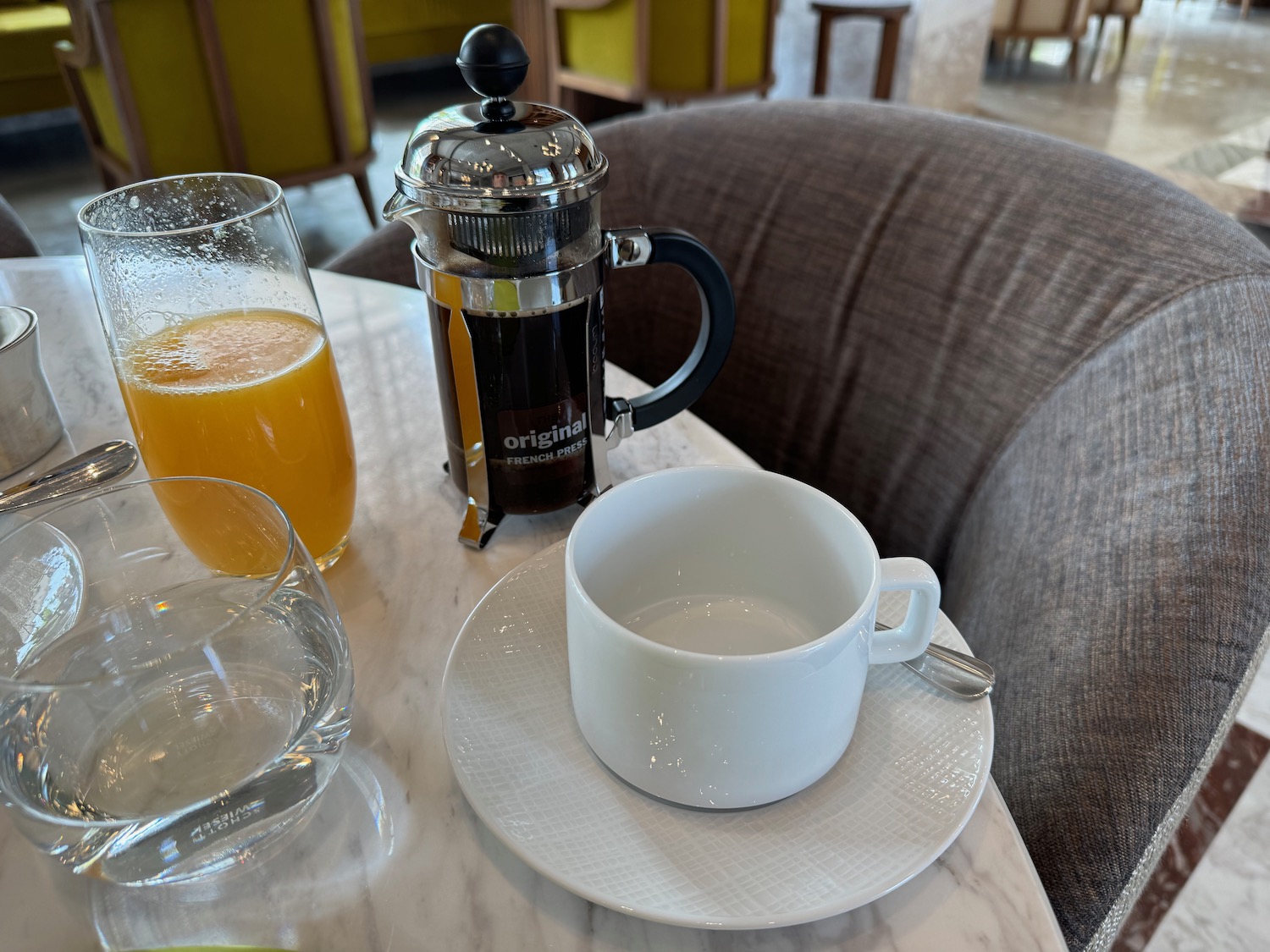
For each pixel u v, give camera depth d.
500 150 0.39
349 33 2.60
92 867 0.29
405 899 0.31
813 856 0.30
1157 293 0.60
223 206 0.46
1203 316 0.55
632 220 0.97
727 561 0.39
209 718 0.32
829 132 0.85
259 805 0.30
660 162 0.95
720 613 0.39
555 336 0.43
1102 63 5.00
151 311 0.41
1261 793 1.07
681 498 0.37
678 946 0.29
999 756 0.43
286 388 0.41
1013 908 0.30
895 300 0.79
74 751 0.30
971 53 3.78
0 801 0.27
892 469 0.82
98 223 0.41
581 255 0.43
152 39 2.22
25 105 3.35
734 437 0.98
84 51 2.30
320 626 0.32
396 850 0.33
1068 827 0.38
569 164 0.39
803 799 0.32
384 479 0.54
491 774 0.33
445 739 0.34
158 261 0.40
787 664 0.28
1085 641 0.43
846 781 0.33
